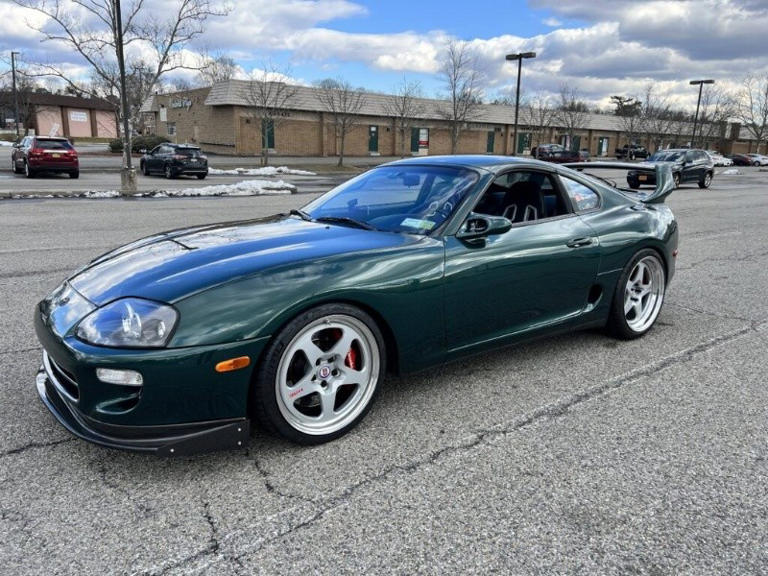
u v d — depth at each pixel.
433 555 2.13
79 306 2.67
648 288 4.53
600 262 3.99
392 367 3.16
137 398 2.41
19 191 15.42
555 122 55.06
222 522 2.30
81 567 2.04
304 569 2.05
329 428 2.89
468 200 3.40
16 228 9.49
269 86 38.09
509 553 2.15
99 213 11.81
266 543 2.18
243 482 2.57
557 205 3.97
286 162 38.50
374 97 45.91
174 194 16.95
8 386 3.47
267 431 2.75
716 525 2.33
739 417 3.27
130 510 2.37
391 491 2.52
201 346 2.42
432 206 3.44
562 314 3.87
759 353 4.29
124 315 2.48
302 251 2.90
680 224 11.80
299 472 2.65
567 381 3.72
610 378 3.78
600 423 3.17
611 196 4.34
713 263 7.74
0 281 5.91
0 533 2.21
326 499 2.46
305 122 43.62
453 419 3.19
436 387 3.61
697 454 2.87
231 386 2.51
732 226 11.59
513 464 2.75
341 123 43.38
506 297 3.45
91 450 2.81
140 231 9.30
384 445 2.90
